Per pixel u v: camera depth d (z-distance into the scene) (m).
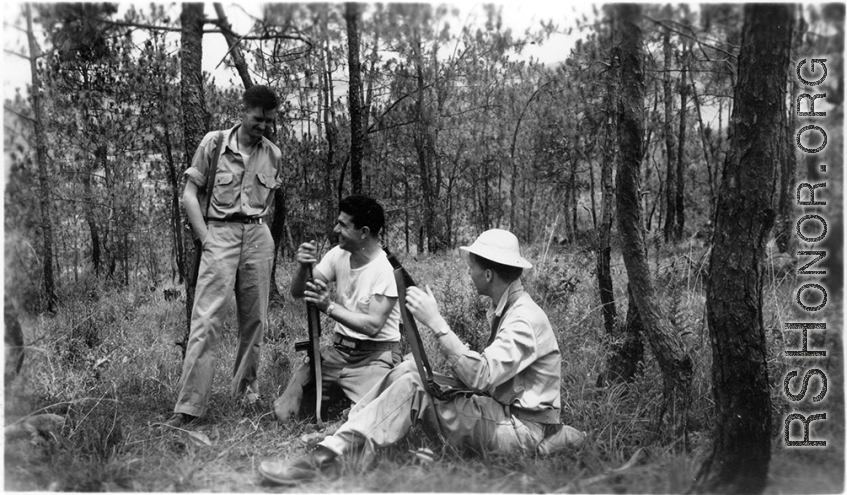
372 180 11.91
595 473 3.03
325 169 10.08
